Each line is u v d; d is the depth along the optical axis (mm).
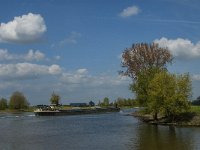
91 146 55188
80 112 178625
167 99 92562
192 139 60812
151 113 105062
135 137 65562
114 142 59281
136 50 117438
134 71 117125
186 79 94312
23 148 54375
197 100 135125
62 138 66688
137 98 107562
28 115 167125
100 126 94062
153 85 95812
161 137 64375
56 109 171875
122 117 138750
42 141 62406
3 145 57719
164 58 116625
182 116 93688
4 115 167875
